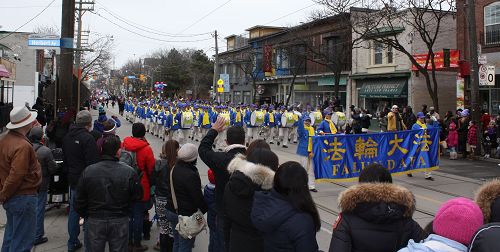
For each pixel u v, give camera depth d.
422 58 24.47
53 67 32.09
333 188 11.48
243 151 4.95
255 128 23.20
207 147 5.00
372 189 3.12
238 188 3.95
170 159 5.82
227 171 4.72
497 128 17.53
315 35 33.44
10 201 5.36
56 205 8.95
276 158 4.18
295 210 3.34
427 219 8.40
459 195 10.53
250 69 45.72
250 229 3.94
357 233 3.10
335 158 10.96
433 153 12.48
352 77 30.39
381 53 28.09
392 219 3.06
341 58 29.66
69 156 6.54
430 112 19.50
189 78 75.19
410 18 25.31
